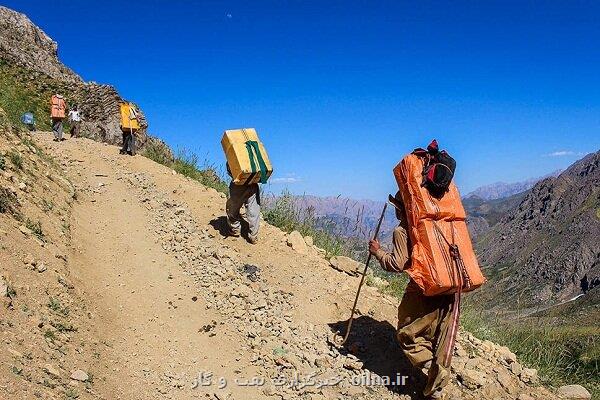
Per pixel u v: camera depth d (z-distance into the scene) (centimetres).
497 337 803
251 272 805
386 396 575
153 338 613
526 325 851
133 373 535
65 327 541
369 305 763
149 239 865
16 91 2542
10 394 398
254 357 613
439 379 536
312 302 759
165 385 533
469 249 541
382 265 575
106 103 2134
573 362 741
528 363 718
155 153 1694
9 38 3903
